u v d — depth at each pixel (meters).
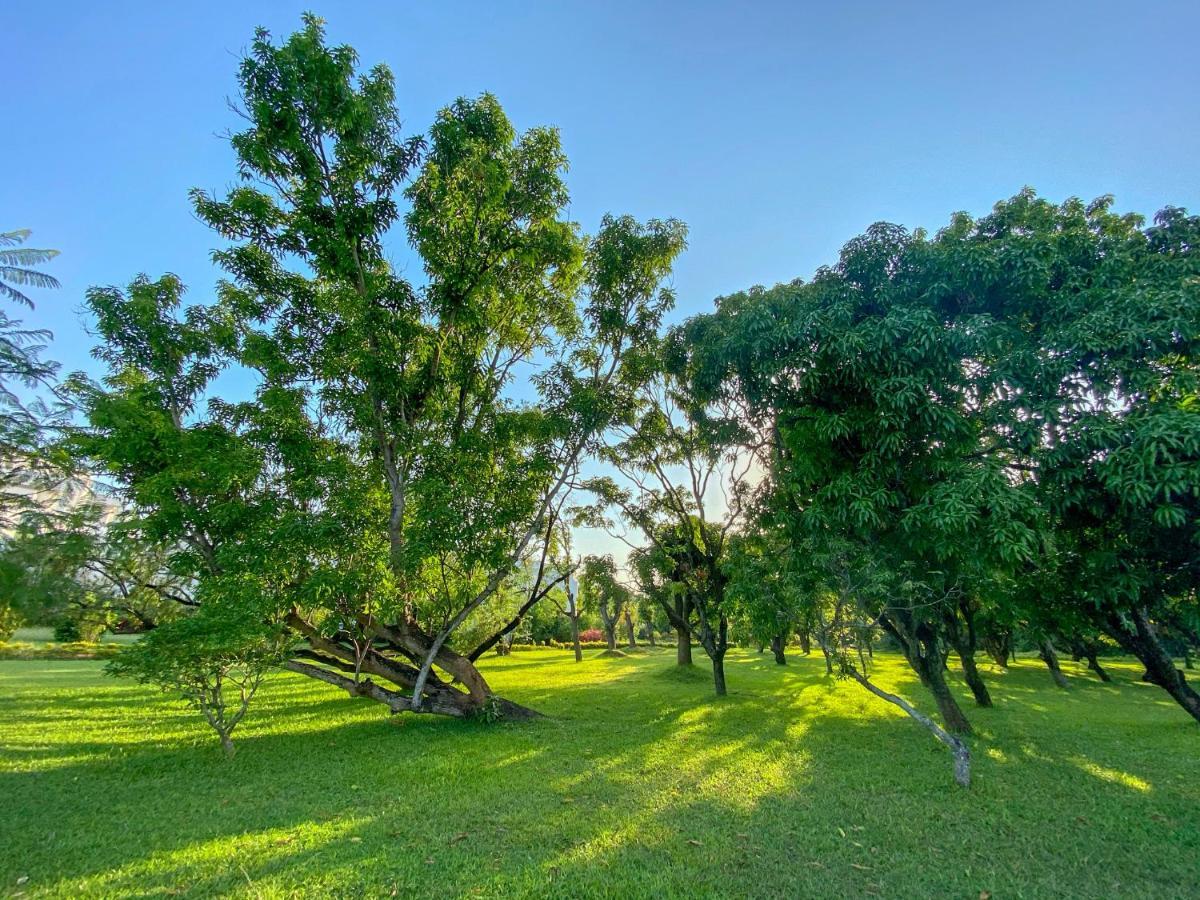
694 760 8.09
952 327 7.37
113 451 9.03
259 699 14.62
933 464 7.37
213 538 9.94
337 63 9.83
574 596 29.81
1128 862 4.76
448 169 11.06
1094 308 6.71
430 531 9.74
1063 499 6.38
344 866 4.64
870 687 7.57
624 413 13.15
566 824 5.57
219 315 11.06
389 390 10.48
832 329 7.57
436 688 11.75
